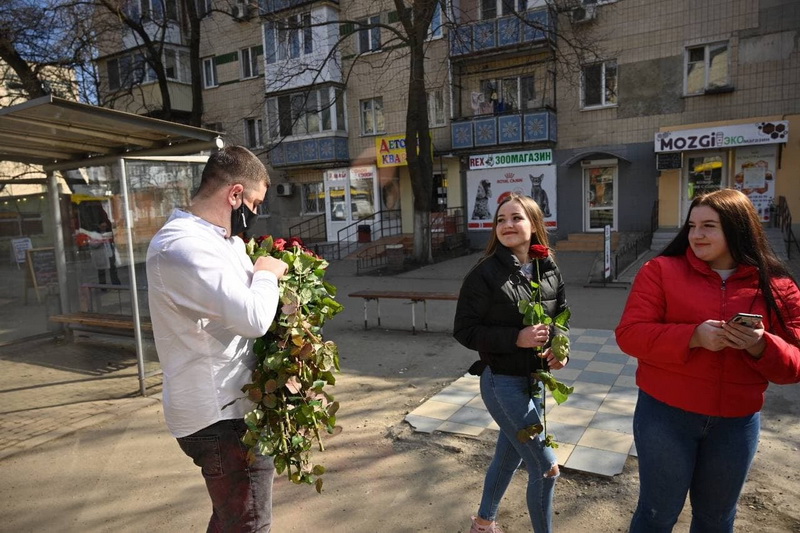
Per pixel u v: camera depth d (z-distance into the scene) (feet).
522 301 7.77
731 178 48.88
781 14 45.96
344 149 67.62
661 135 49.75
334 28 65.46
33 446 13.50
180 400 6.21
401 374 18.94
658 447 6.78
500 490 8.71
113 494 11.14
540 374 7.86
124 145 17.49
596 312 28.17
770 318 6.49
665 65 50.70
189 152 16.85
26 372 19.90
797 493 10.40
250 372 6.66
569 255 50.67
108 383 18.62
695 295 6.69
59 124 14.15
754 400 6.50
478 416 14.60
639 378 7.22
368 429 14.15
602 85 53.78
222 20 73.51
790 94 46.39
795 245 44.52
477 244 60.95
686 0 49.21
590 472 11.25
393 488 11.10
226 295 5.83
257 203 6.85
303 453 6.84
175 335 6.18
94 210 21.85
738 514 9.74
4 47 39.99
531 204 8.45
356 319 28.76
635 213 53.62
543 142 55.11
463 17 57.82
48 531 9.88
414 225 50.85
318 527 9.80
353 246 64.64
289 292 6.71
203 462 6.46
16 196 23.18
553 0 50.16
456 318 8.35
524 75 57.47
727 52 48.37
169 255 5.95
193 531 9.82
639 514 7.27
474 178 60.44
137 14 51.75
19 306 23.52
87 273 22.86
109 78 69.92
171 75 73.97
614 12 52.16
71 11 42.32
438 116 63.21
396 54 62.75
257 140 75.05
